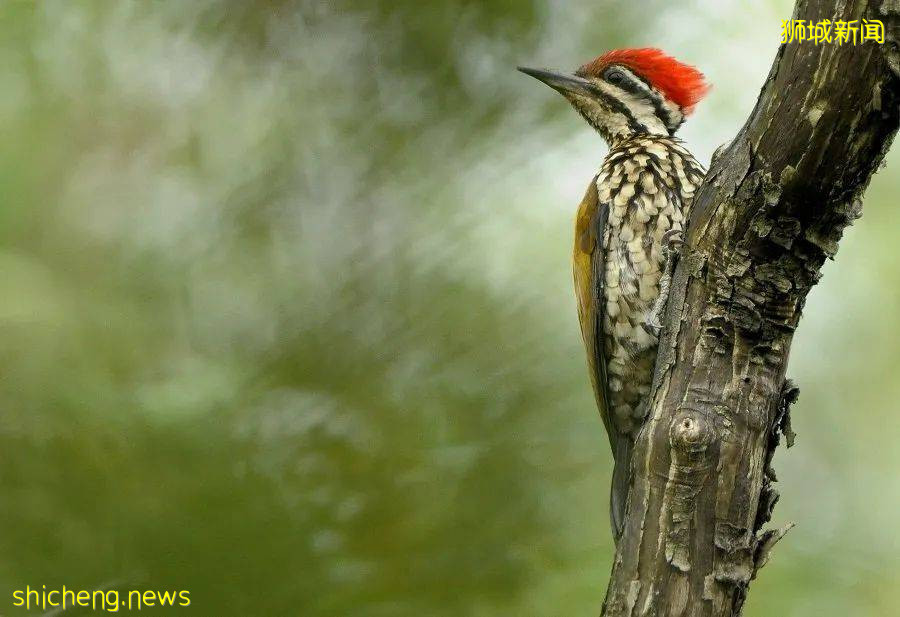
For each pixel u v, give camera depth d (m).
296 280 8.46
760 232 6.70
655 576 6.80
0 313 7.34
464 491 7.58
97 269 8.17
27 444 6.64
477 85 9.97
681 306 7.02
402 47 9.92
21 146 8.89
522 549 7.60
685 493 6.79
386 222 9.20
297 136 9.55
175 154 9.41
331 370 7.80
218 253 8.66
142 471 6.68
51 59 9.40
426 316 8.30
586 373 8.97
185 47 9.78
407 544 7.18
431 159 9.67
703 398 6.87
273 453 6.97
